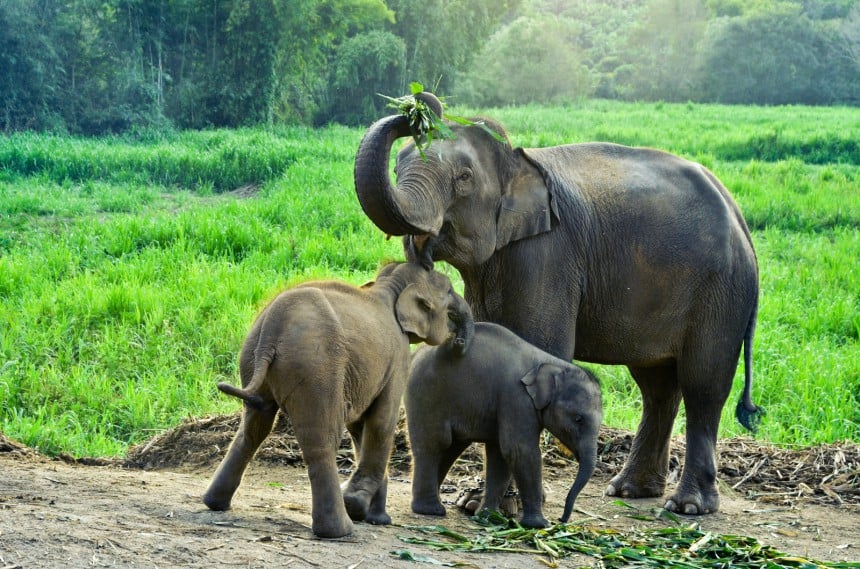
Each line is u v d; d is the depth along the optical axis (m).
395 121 6.88
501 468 7.43
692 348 8.71
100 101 52.47
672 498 8.77
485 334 7.49
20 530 5.38
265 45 57.28
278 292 6.74
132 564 5.07
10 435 10.79
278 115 61.72
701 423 8.86
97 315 15.90
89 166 35.28
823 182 32.44
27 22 49.94
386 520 6.95
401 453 9.98
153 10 54.56
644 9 130.12
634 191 8.44
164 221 22.50
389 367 6.68
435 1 68.62
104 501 6.55
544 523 7.24
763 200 28.14
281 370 6.04
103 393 13.08
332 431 6.07
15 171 35.19
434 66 70.88
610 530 7.42
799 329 17.33
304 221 24.06
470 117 7.84
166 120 52.69
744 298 8.83
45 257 19.80
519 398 7.24
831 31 98.38
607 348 8.59
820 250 23.38
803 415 13.12
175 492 7.24
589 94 100.12
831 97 95.25
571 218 8.12
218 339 14.94
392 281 7.01
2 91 49.28
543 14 145.62
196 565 5.17
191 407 12.70
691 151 42.41
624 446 10.39
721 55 97.94
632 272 8.34
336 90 66.19
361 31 68.00
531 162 8.00
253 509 6.85
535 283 7.95
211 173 35.50
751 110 72.38
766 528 8.34
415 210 6.97
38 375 13.27
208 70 57.72
